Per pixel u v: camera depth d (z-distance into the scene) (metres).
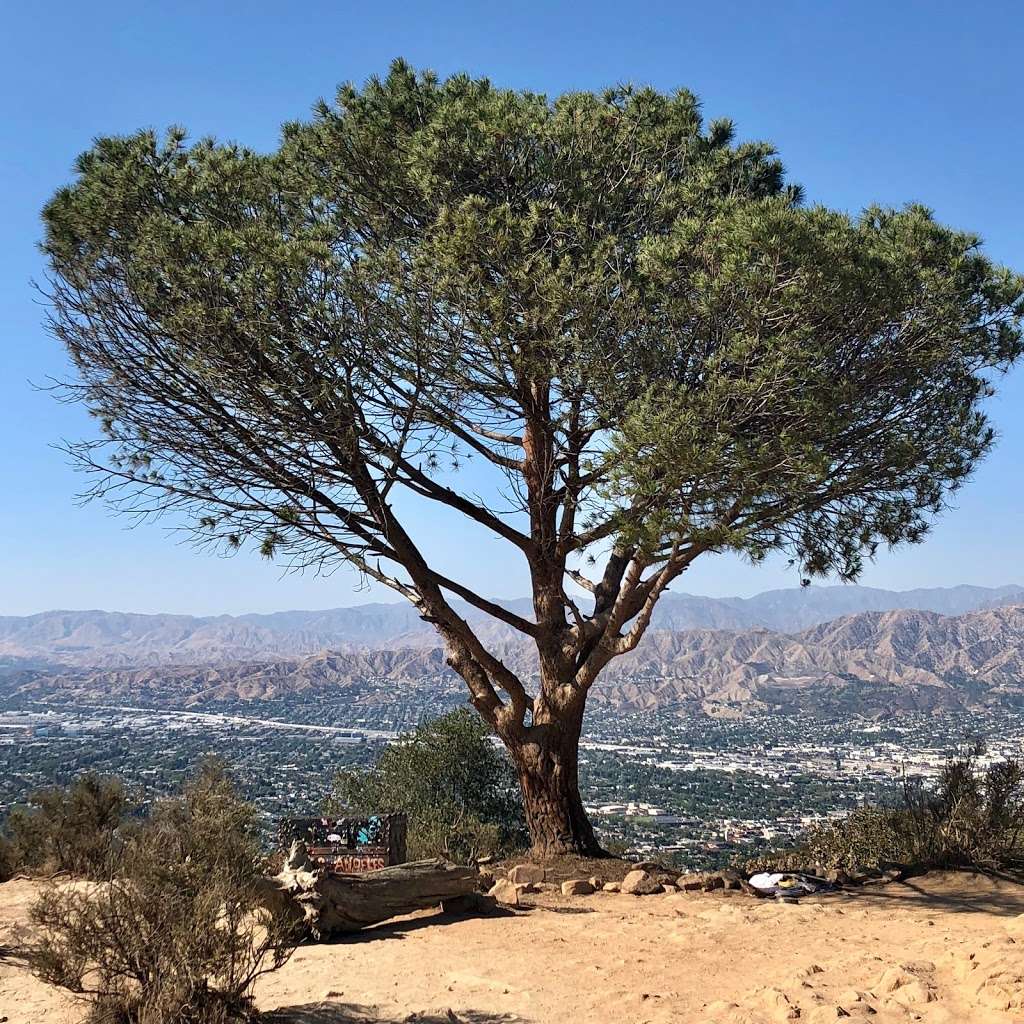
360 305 10.33
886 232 10.88
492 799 19.48
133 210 11.02
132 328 10.84
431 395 11.17
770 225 9.02
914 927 8.39
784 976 6.75
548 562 12.84
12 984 6.68
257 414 10.84
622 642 12.09
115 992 5.78
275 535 11.43
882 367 10.69
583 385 10.41
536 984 6.85
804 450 9.52
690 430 9.30
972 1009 5.77
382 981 6.93
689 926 8.69
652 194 11.20
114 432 11.41
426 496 12.35
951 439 11.61
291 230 11.03
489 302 9.93
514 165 10.85
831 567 12.54
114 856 6.86
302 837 9.84
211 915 6.01
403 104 11.47
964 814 12.16
